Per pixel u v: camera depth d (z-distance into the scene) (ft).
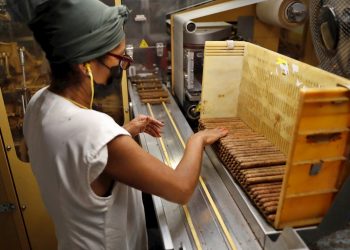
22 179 5.85
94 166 2.21
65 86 2.45
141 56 7.03
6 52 5.49
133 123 3.93
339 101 2.25
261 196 2.90
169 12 6.73
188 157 2.99
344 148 2.48
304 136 2.34
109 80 2.67
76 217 2.59
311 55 5.44
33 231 6.32
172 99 6.09
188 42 5.13
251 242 2.84
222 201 3.36
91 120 2.27
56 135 2.34
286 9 4.82
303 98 2.18
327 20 3.17
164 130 4.83
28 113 2.71
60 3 2.18
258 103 3.84
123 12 2.52
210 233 2.97
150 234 5.23
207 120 4.31
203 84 4.18
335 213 2.60
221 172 3.71
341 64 3.17
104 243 2.72
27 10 5.25
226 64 4.12
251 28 5.95
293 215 2.69
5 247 6.36
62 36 2.22
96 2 2.34
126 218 2.93
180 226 3.08
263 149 3.51
